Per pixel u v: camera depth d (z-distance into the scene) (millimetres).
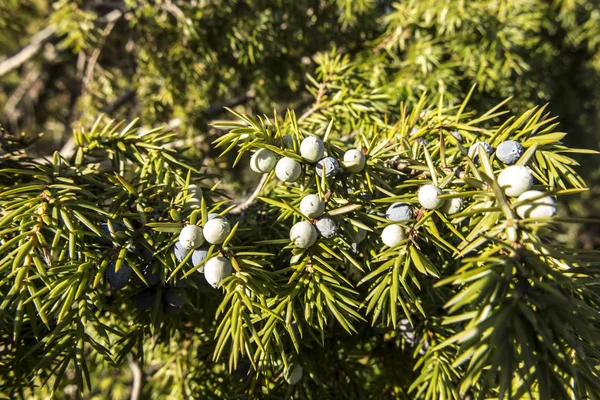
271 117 586
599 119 789
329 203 196
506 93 457
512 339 154
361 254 210
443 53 456
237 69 542
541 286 151
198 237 182
